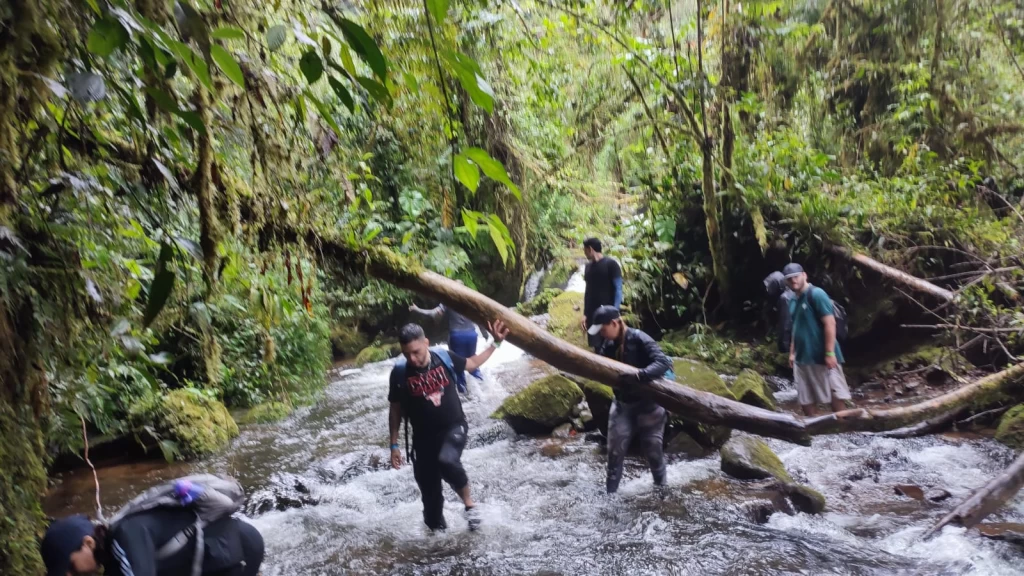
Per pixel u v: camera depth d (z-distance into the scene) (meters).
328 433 8.26
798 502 5.40
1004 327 7.39
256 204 3.49
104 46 1.59
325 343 11.18
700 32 9.30
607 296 7.72
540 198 11.96
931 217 9.21
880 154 10.67
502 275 13.74
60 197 2.80
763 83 10.64
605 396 7.04
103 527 2.74
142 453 7.37
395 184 8.61
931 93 10.18
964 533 4.59
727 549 4.68
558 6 8.58
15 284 2.48
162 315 3.84
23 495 2.83
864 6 10.36
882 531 4.88
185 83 2.92
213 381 3.81
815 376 6.86
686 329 10.87
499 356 11.77
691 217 10.91
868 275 9.25
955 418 6.99
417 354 4.95
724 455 6.11
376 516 5.71
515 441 7.53
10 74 2.07
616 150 11.30
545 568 4.61
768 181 9.67
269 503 5.95
